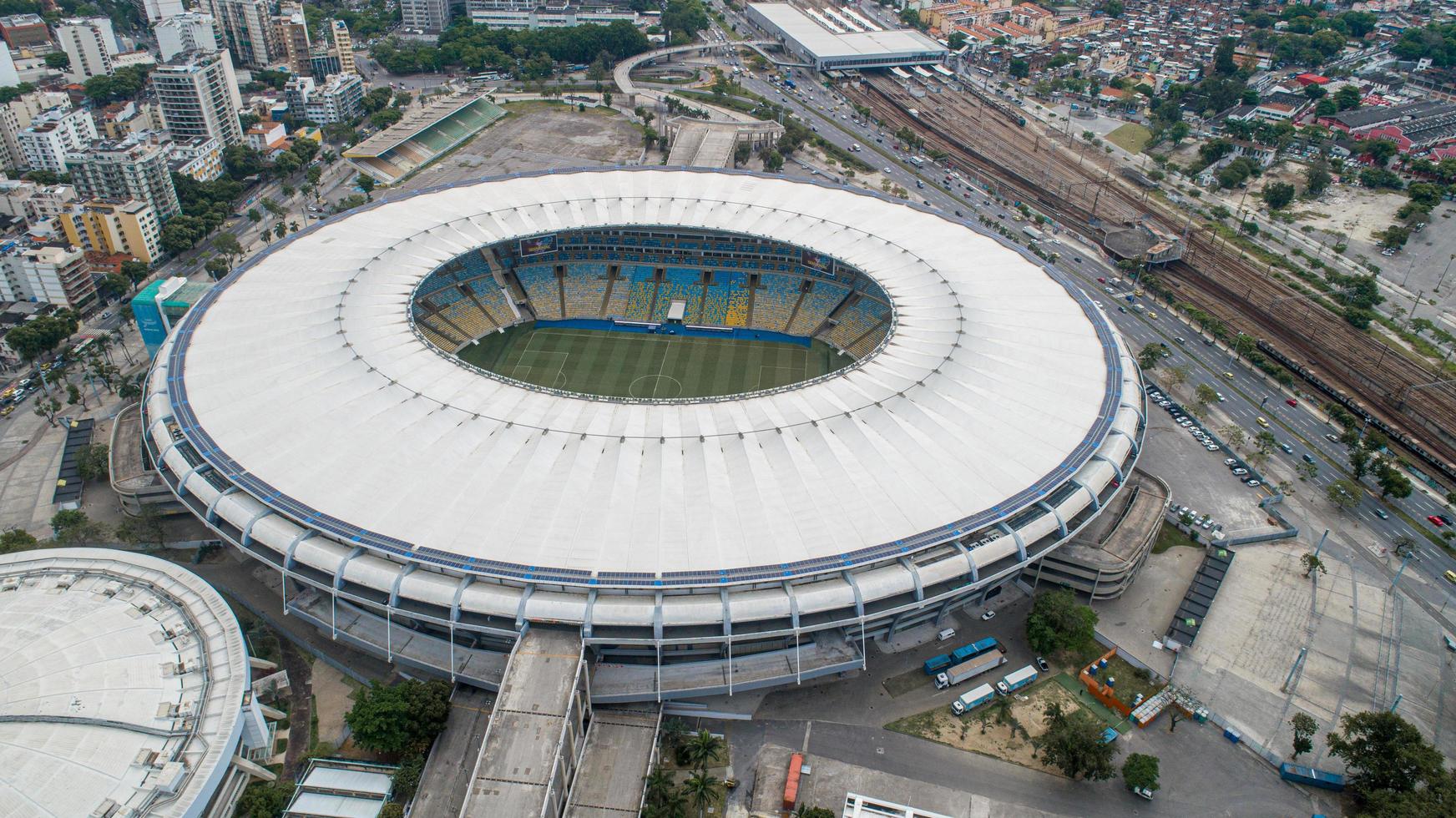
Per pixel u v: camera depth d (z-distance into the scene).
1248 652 169.12
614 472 169.50
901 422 183.75
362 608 165.12
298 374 192.62
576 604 148.75
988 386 196.62
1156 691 159.75
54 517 183.38
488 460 171.62
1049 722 152.75
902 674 162.25
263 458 171.88
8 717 129.50
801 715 153.88
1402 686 163.62
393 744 139.50
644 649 156.00
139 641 144.75
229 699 137.75
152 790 124.12
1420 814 130.38
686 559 153.88
